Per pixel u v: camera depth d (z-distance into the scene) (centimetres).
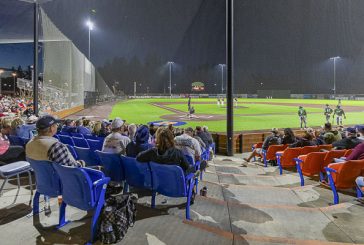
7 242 307
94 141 659
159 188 398
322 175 627
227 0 1116
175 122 1920
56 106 2050
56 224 349
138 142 464
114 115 2386
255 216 400
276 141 903
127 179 439
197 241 305
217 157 1161
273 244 306
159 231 325
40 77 3006
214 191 558
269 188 584
